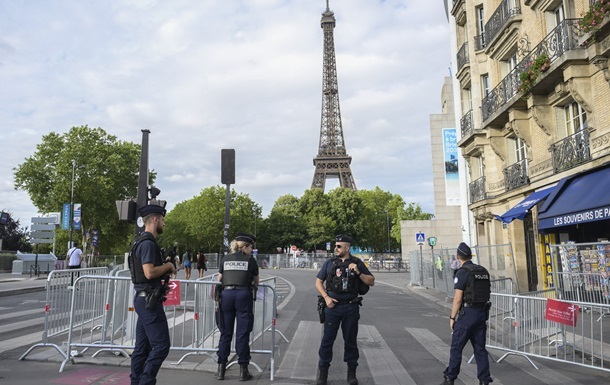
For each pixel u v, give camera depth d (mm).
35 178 50031
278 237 75938
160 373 6469
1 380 5844
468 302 5914
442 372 6734
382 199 102812
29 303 15172
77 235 59156
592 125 13414
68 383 5773
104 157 51562
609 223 13477
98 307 7637
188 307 7434
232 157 10734
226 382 6055
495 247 15289
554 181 15125
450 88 44375
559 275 11023
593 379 6488
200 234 66312
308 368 6895
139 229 9406
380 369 6879
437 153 44406
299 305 15086
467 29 22766
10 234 54719
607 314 6574
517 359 7762
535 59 15094
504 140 20016
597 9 12148
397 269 47125
